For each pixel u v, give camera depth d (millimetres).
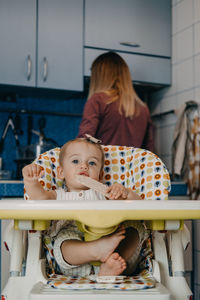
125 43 2342
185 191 2059
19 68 2117
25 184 1051
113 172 1291
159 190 1164
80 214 849
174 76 2432
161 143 2508
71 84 2227
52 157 1274
